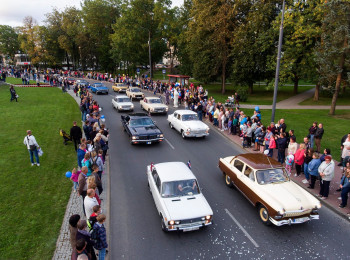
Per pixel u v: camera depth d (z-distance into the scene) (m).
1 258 6.38
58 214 8.33
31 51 74.44
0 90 35.69
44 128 18.22
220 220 8.34
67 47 75.50
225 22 32.91
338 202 9.32
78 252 4.82
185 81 36.16
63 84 38.09
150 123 16.45
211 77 40.81
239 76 35.53
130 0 51.47
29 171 11.46
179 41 49.78
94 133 12.67
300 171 11.45
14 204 8.85
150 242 7.26
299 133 17.36
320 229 7.95
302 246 7.16
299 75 30.39
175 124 18.48
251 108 26.39
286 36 27.00
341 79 22.58
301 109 26.09
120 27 54.41
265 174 8.77
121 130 18.88
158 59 58.44
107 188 10.31
